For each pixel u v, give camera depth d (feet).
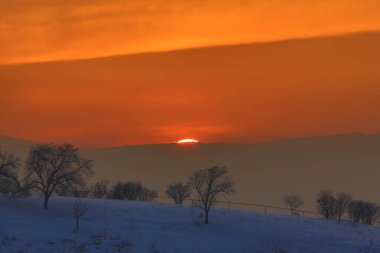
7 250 177.06
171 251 197.67
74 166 259.60
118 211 268.82
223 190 262.26
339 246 225.35
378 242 240.32
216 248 210.18
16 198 262.06
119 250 190.29
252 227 252.83
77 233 207.62
